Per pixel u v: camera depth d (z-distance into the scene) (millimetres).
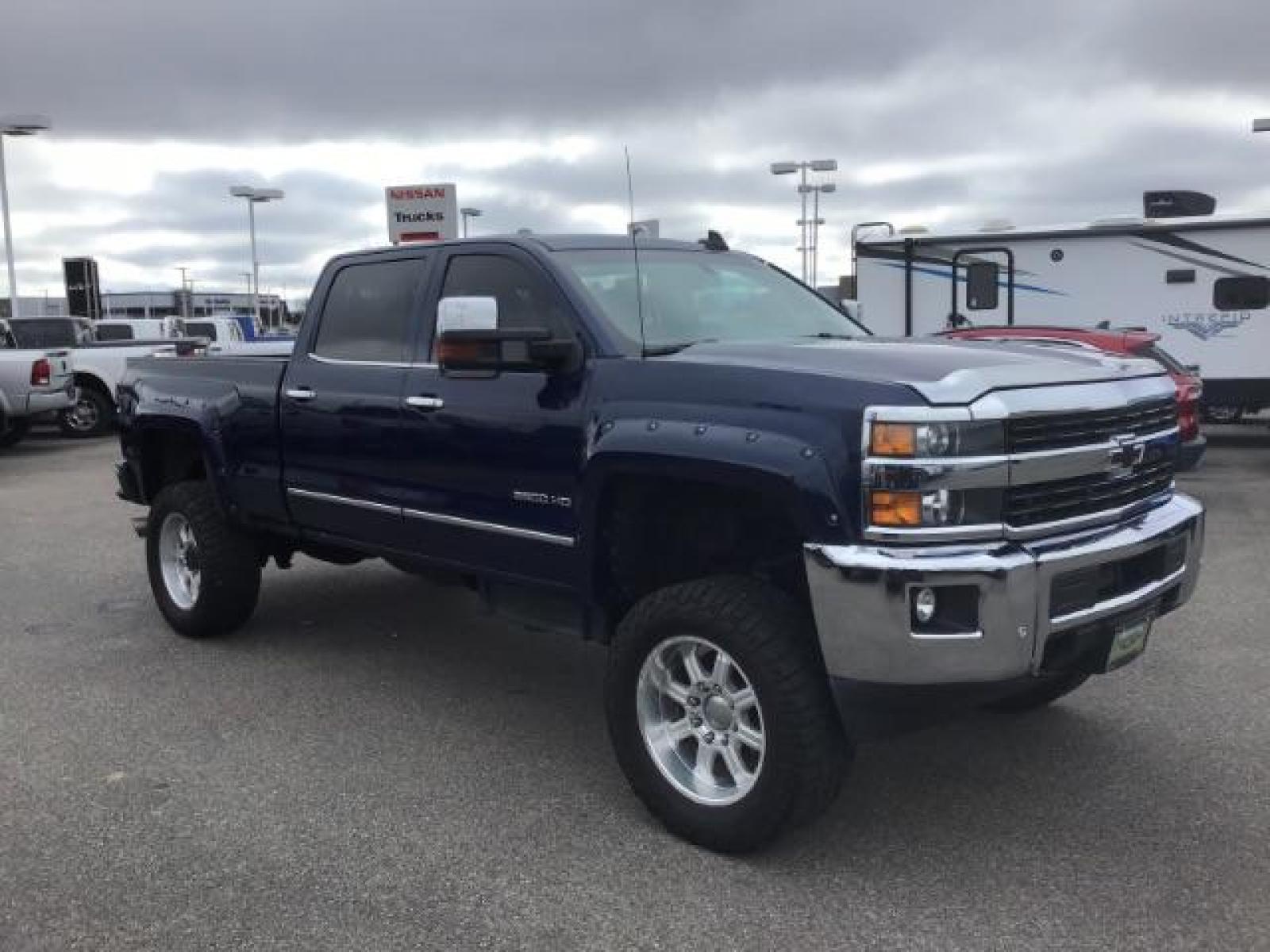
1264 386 14094
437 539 4914
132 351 18984
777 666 3621
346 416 5250
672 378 3957
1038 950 3260
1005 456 3498
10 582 8102
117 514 11062
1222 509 10289
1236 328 14117
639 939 3350
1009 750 4711
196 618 6344
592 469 4105
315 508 5543
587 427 4156
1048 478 3615
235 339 29484
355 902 3572
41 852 3914
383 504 5125
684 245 5320
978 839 3945
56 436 19391
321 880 3715
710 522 4250
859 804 4238
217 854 3896
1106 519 3869
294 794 4379
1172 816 4094
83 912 3529
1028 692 4594
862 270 15664
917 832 4008
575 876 3730
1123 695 5316
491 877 3725
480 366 4227
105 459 15859
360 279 5453
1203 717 5027
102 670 5961
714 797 3893
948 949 3277
